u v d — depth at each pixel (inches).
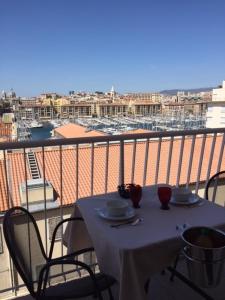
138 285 51.2
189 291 85.2
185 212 65.9
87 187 237.0
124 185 80.4
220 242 53.2
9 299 85.8
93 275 59.7
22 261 58.1
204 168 251.4
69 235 79.4
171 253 54.8
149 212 65.9
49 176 257.6
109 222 61.1
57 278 93.5
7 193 85.2
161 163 269.6
